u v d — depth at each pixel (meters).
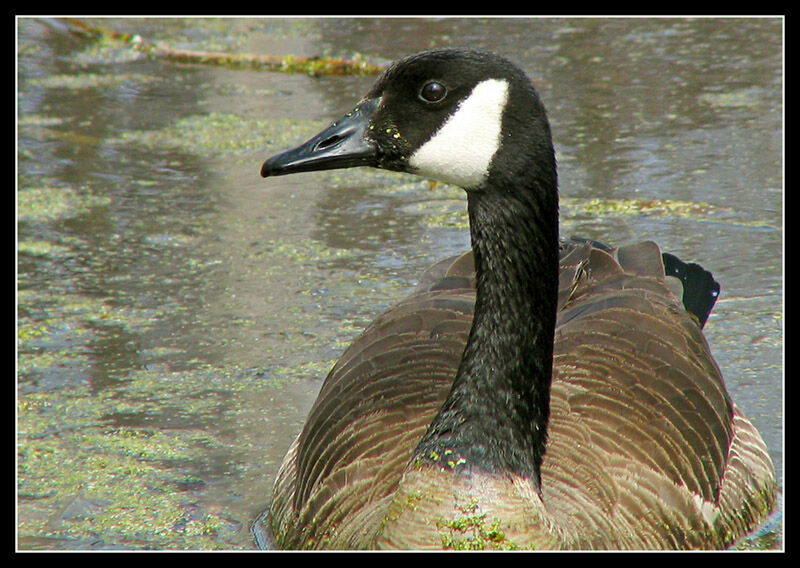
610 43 23.66
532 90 7.57
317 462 9.06
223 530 9.38
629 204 15.73
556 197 7.78
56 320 13.20
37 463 10.42
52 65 23.50
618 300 10.10
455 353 9.55
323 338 12.67
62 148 18.84
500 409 7.98
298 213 16.27
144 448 10.69
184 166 18.09
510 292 7.90
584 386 9.19
